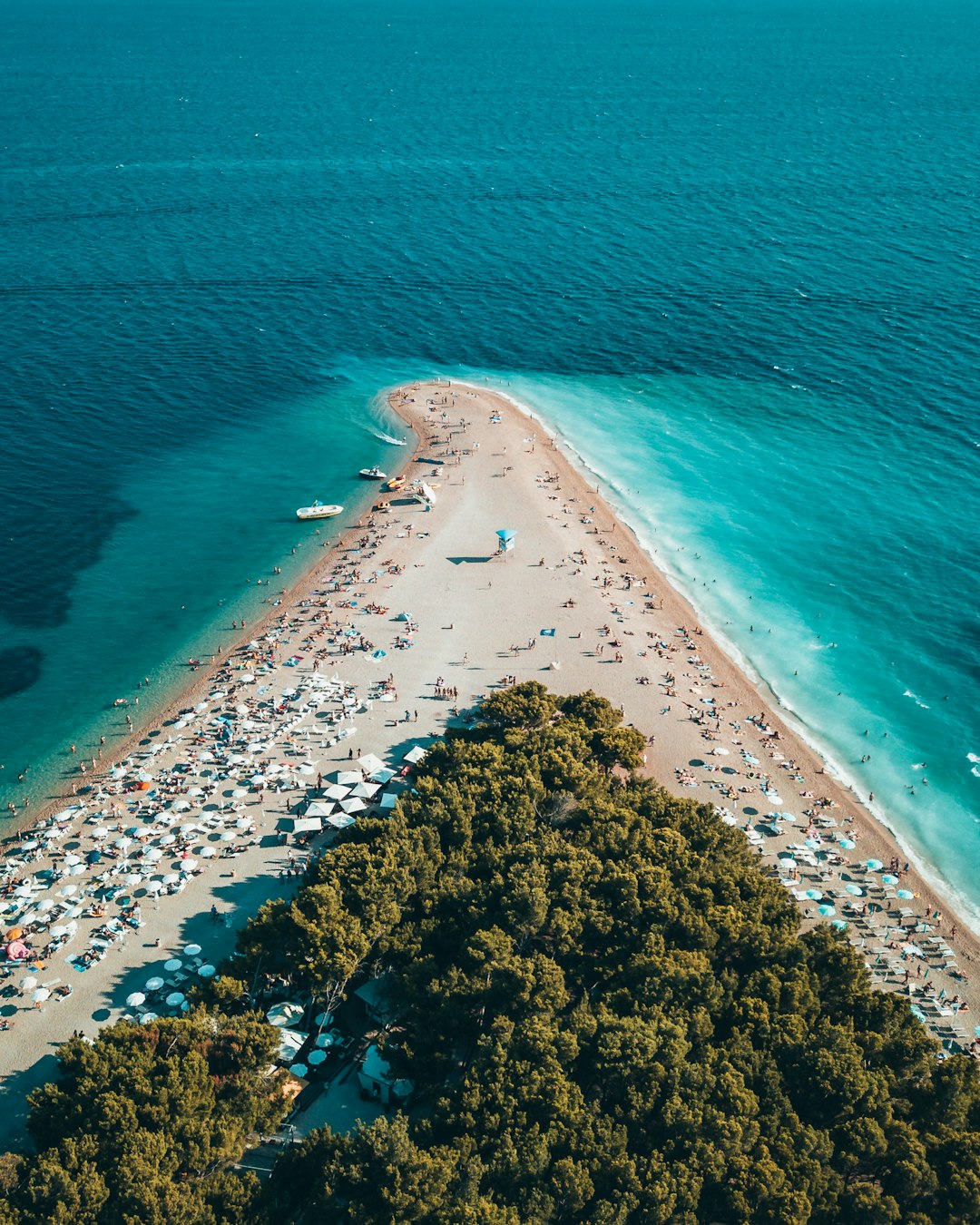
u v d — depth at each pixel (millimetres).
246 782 123188
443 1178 72938
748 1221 72438
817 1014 89375
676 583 162250
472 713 132375
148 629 152375
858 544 170500
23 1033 93750
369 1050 91000
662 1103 79125
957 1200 74250
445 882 102062
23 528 175000
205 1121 79750
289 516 179500
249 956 95875
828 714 137000
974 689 141250
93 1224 72000
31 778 125438
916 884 112312
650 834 107438
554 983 88812
